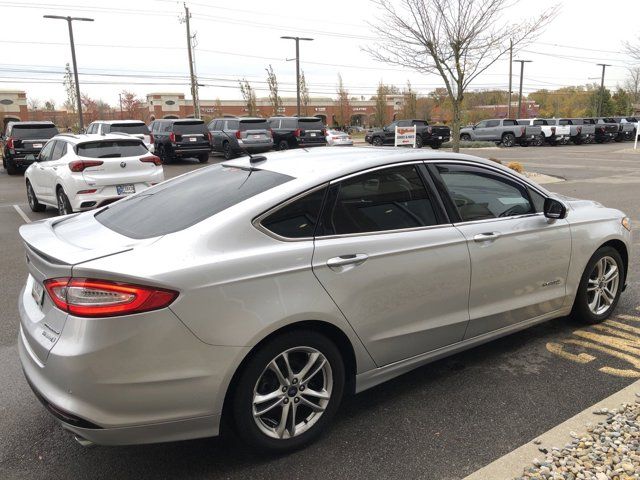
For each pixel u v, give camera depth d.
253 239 2.76
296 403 2.92
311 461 2.88
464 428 3.15
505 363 3.96
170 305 2.46
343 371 3.06
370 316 3.08
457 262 3.43
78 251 2.62
